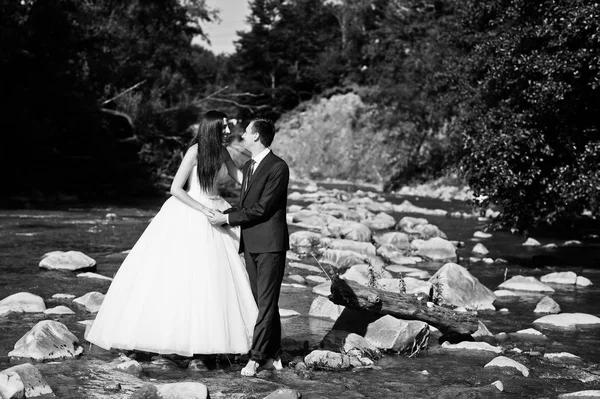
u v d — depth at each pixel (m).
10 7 21.03
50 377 4.71
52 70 22.28
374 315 6.38
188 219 5.33
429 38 36.34
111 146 25.77
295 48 66.25
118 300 5.31
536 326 7.33
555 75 10.77
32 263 9.92
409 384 4.96
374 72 49.28
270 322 5.06
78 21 25.70
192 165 5.42
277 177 5.08
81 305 7.27
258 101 66.69
